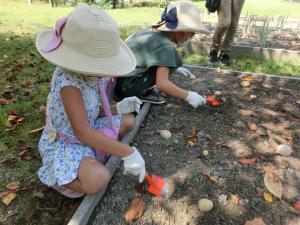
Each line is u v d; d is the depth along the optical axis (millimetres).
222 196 2117
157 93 3246
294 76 4012
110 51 1697
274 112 3117
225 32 4121
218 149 2562
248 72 3902
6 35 5250
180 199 2092
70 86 1771
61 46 1725
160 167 2346
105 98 2059
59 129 1947
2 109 2943
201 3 12234
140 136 2684
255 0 13148
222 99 3281
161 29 2666
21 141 2520
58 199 2053
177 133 2736
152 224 1928
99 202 2031
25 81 3506
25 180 2186
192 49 4734
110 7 10977
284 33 6223
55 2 10867
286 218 2002
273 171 2361
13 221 1914
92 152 1990
